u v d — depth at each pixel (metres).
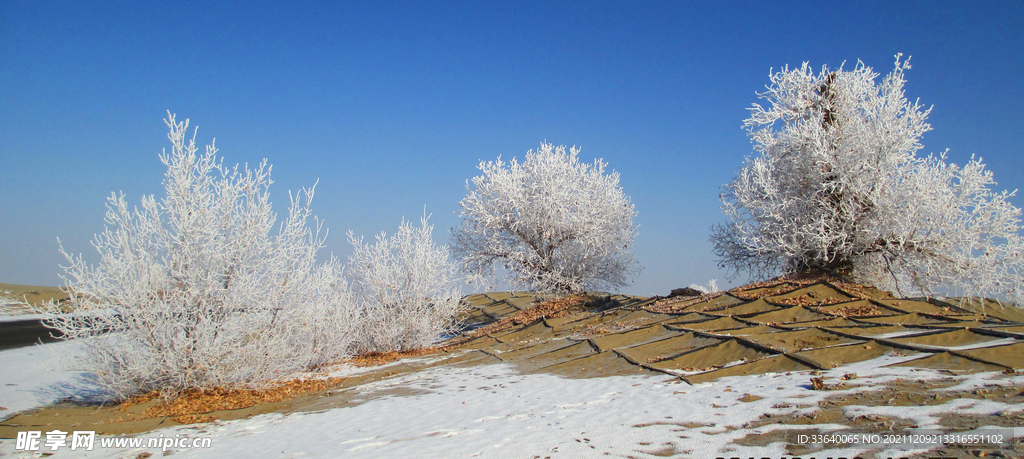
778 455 4.38
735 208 17.44
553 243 21.03
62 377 12.76
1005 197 13.60
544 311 19.50
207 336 9.93
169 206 9.97
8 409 9.73
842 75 16.25
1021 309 14.64
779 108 16.97
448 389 9.66
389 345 16.33
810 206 15.74
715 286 22.02
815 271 15.73
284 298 10.98
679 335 11.14
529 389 8.88
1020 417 4.64
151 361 9.54
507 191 20.81
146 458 6.50
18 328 25.75
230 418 8.72
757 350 9.02
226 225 10.35
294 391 10.80
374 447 5.87
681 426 5.59
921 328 8.90
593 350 11.45
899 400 5.57
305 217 11.27
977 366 6.55
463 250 22.55
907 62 14.86
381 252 16.86
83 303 9.31
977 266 13.64
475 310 26.27
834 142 15.14
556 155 21.28
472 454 5.17
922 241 14.05
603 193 21.58
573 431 5.78
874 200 14.28
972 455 3.95
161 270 9.89
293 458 5.73
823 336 9.30
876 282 16.38
